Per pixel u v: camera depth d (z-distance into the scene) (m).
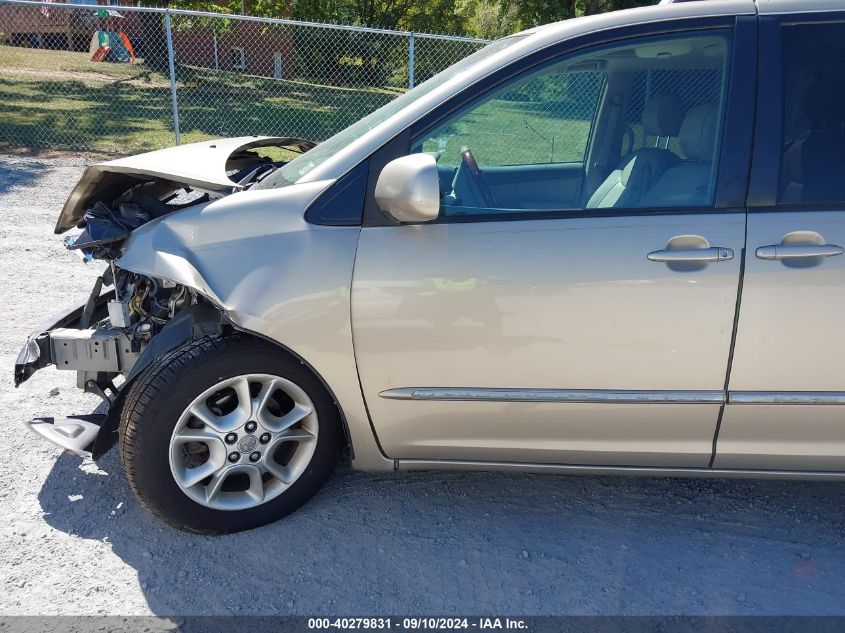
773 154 2.44
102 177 2.99
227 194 2.83
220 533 2.74
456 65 2.96
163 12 9.82
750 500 3.03
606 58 2.57
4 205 7.30
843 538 2.81
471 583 2.55
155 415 2.53
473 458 2.73
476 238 2.50
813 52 2.48
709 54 2.54
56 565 2.58
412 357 2.55
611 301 2.46
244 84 18.20
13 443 3.28
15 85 16.20
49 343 2.92
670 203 2.50
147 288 2.91
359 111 15.23
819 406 2.51
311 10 18.25
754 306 2.42
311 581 2.54
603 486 3.12
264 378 2.62
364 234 2.52
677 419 2.57
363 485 3.07
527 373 2.54
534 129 2.69
